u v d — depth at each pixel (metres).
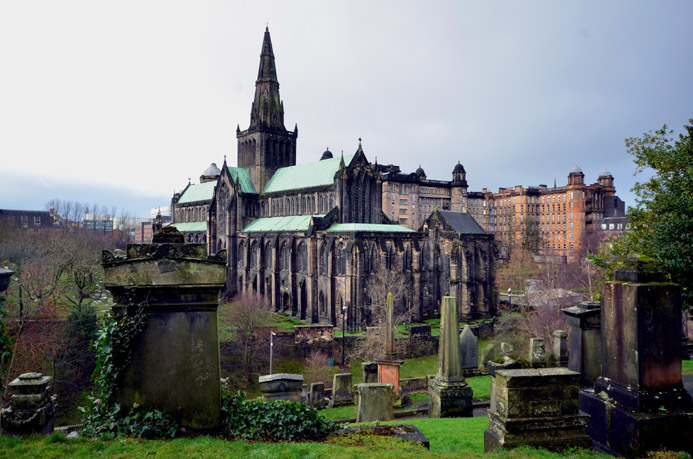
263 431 12.68
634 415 12.17
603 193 191.50
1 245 96.31
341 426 15.02
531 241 178.75
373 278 81.56
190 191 155.88
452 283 92.19
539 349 24.39
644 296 12.51
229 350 62.47
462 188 193.62
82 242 110.12
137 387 11.58
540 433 12.32
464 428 17.69
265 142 118.19
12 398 15.00
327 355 66.00
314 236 85.00
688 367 26.91
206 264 11.83
